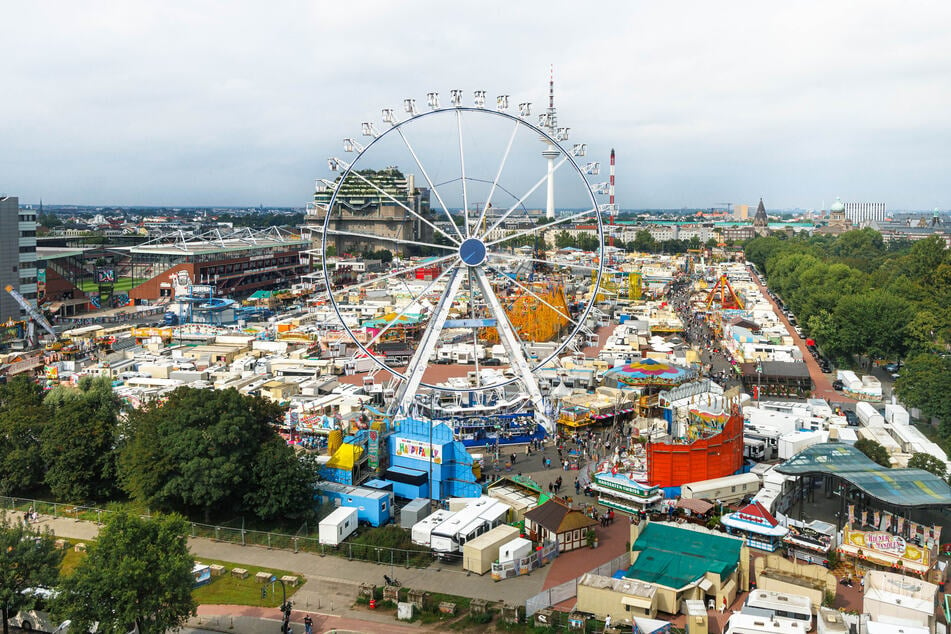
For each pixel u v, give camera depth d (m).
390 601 76.50
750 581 79.38
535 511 92.44
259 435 101.38
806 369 178.38
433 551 86.25
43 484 108.94
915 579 72.62
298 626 72.12
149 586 65.38
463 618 73.44
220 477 92.12
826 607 70.69
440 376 184.50
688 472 104.56
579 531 89.62
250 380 171.25
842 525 91.81
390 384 142.25
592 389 171.38
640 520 95.12
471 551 82.94
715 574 74.75
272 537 91.06
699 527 89.62
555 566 84.94
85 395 124.25
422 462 106.69
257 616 74.06
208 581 80.94
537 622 71.44
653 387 156.25
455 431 132.25
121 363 186.88
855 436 125.62
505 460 123.62
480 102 134.00
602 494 104.69
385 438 109.56
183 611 66.88
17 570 69.75
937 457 110.50
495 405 138.88
